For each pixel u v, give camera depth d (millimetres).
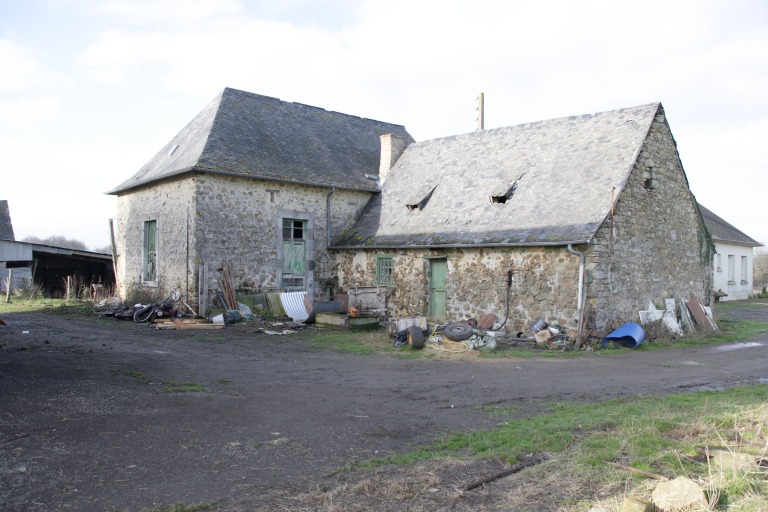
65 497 4168
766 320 19594
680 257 16406
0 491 4211
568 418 6422
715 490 4102
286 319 16391
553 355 11883
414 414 6766
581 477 4590
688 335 15289
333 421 6355
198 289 15992
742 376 9578
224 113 18297
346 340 13328
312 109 21656
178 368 9273
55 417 6043
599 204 13734
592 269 13133
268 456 5145
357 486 4438
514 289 14359
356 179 19781
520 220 14758
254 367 9703
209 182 16328
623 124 15586
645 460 4906
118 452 5117
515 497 4281
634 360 11336
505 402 7480
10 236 29844
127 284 19453
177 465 4863
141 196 18750
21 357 9406
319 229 18812
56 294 23906
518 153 17250
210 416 6379
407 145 22203
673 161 16156
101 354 10172
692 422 6031
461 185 17609
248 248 17062
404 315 16922
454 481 4598
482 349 12320
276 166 17719
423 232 16719
